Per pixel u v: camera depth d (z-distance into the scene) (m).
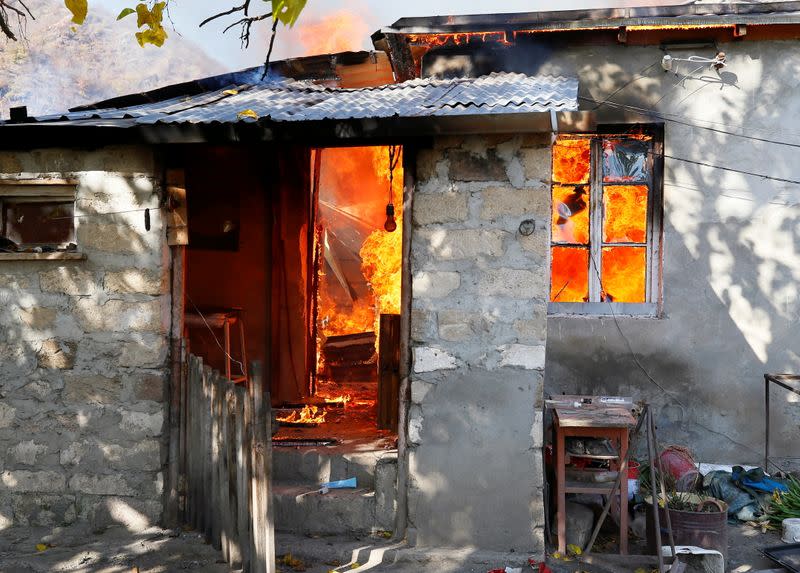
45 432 6.14
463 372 5.74
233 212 8.91
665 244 7.36
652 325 7.38
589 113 5.28
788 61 7.22
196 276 8.77
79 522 6.11
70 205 6.27
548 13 7.21
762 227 7.26
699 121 7.31
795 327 7.23
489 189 5.71
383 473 5.96
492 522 5.71
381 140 5.84
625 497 5.67
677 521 5.58
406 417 5.88
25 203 6.34
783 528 6.11
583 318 7.48
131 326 6.05
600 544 6.01
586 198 7.62
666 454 6.88
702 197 7.33
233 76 7.87
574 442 5.98
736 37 7.19
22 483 6.15
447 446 5.75
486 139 5.71
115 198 6.05
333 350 11.14
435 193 5.77
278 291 9.05
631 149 7.56
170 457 6.12
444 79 7.40
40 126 5.67
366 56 8.20
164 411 6.07
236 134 5.62
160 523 6.06
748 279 7.27
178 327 6.16
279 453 6.49
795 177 7.23
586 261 7.62
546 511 5.88
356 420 7.98
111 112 6.45
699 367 7.32
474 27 7.31
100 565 5.43
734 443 7.29
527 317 5.67
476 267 5.73
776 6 7.02
